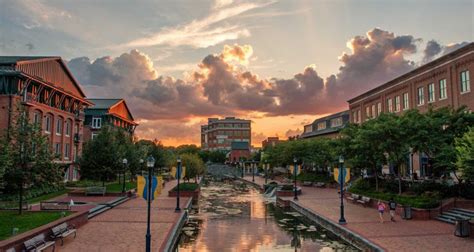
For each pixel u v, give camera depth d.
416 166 41.00
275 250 17.95
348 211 27.92
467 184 25.81
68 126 51.00
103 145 40.44
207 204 37.03
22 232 16.97
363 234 19.30
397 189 30.61
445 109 29.19
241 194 48.53
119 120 74.00
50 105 45.19
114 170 39.78
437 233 19.61
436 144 25.97
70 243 17.45
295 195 36.00
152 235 19.28
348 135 34.69
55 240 17.34
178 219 24.38
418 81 42.41
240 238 20.64
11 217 21.11
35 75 42.16
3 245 13.50
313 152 57.31
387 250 16.08
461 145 23.91
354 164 33.34
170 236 18.97
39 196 35.69
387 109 50.12
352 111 63.12
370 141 28.28
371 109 55.44
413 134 26.53
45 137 22.75
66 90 49.28
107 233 19.75
